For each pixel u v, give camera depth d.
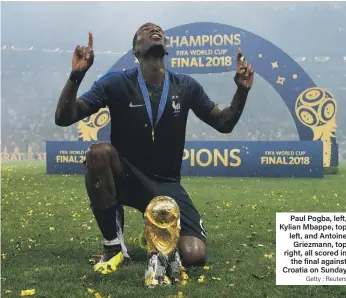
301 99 23.84
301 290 4.70
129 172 5.47
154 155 5.44
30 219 9.41
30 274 5.20
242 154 21.89
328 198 13.26
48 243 7.05
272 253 6.32
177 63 24.86
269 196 13.77
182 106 5.42
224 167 22.03
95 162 5.18
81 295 4.47
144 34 5.30
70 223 8.94
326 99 23.67
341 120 63.00
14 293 4.57
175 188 5.55
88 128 24.39
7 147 59.56
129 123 5.34
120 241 5.55
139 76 5.36
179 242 5.26
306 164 21.38
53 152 23.09
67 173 23.05
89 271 5.29
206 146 22.19
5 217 9.65
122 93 5.29
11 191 14.87
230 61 24.45
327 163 23.88
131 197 5.57
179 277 4.89
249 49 24.17
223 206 11.52
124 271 5.25
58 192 14.76
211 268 5.44
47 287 4.75
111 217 5.32
